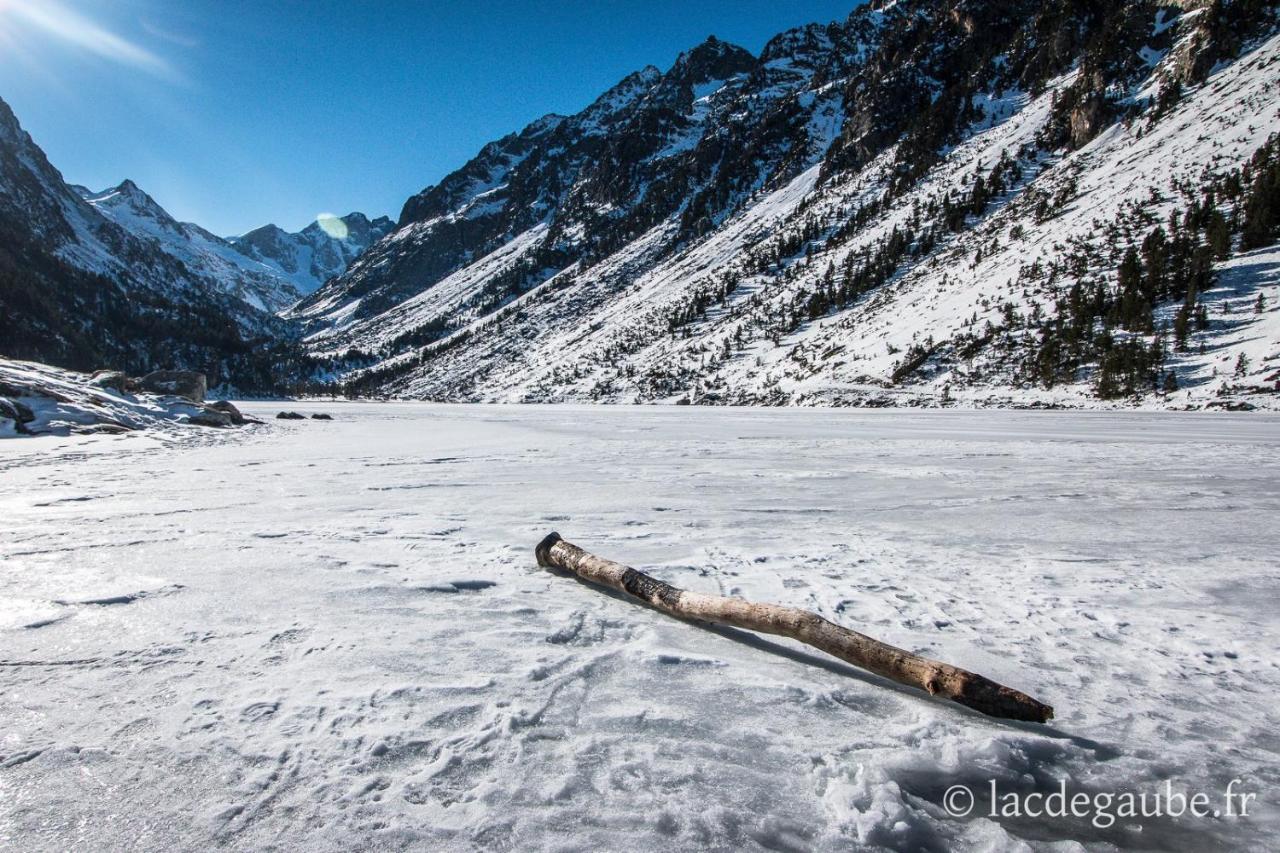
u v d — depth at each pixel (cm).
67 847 162
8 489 789
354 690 248
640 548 509
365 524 585
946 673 248
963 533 576
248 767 197
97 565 428
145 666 268
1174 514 677
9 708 231
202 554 461
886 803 189
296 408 5978
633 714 239
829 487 869
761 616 310
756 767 208
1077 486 880
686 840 173
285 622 322
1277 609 370
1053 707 254
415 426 2658
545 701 245
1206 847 180
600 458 1277
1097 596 391
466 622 329
